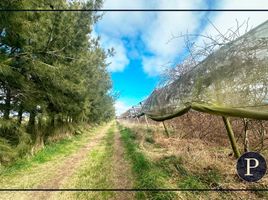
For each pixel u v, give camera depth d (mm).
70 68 13430
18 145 10633
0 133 10375
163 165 8133
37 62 10812
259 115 2463
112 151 14953
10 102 11266
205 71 3285
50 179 9055
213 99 2982
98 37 18859
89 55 16391
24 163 11016
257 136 8586
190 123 11766
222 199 5270
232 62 2793
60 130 20625
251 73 2605
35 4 9602
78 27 14023
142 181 7137
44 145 15852
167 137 14648
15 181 8711
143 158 9578
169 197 5551
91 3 14250
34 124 14008
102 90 32812
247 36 2773
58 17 11969
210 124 10422
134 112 23391
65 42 12836
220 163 7258
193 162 7762
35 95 12516
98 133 33406
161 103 5652
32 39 10102
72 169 10688
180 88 4188
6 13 8461
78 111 19938
